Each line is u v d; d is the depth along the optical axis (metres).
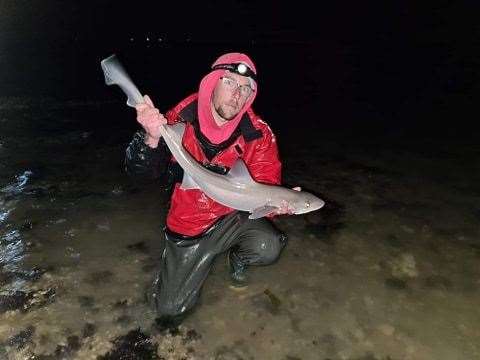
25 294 3.41
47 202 4.91
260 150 3.25
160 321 3.22
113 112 9.22
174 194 3.21
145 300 3.43
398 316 3.39
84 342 2.98
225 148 3.08
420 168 6.66
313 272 3.92
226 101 2.80
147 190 5.40
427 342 3.13
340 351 3.03
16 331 3.04
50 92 10.68
